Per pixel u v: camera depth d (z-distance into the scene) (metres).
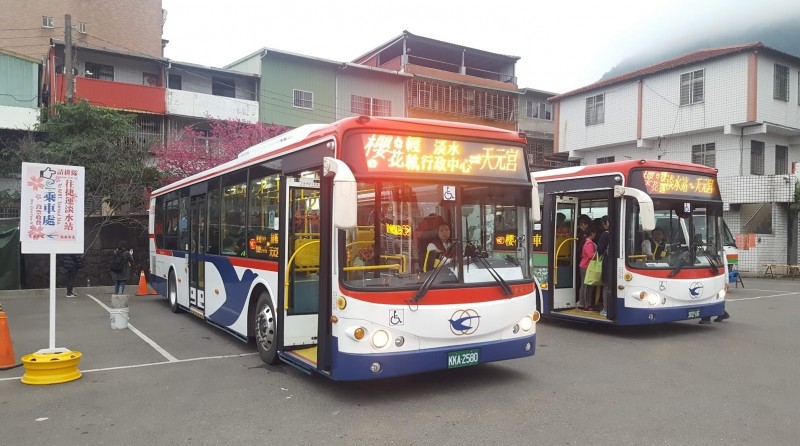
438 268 5.55
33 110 21.67
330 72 29.50
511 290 5.96
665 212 9.22
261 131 22.92
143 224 17.31
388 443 4.50
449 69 36.00
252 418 5.15
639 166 9.05
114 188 17.25
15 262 15.24
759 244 23.44
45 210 6.79
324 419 5.10
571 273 10.59
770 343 8.64
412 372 5.33
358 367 5.22
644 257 9.00
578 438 4.59
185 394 5.95
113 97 23.06
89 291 15.93
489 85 34.75
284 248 6.73
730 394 5.86
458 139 5.91
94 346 8.51
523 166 6.31
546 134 37.28
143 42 35.91
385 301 5.29
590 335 9.35
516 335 5.99
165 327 10.27
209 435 4.73
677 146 26.64
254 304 7.82
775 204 23.61
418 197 5.63
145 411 5.39
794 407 5.42
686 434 4.68
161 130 24.48
